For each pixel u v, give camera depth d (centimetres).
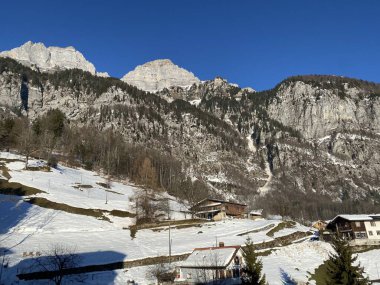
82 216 10256
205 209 13325
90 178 15638
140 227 10131
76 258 6638
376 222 10650
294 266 7662
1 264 5862
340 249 4722
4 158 14425
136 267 6794
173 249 7912
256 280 5156
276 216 18488
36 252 6681
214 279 5903
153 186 14938
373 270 7481
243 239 9206
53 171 14438
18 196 10694
